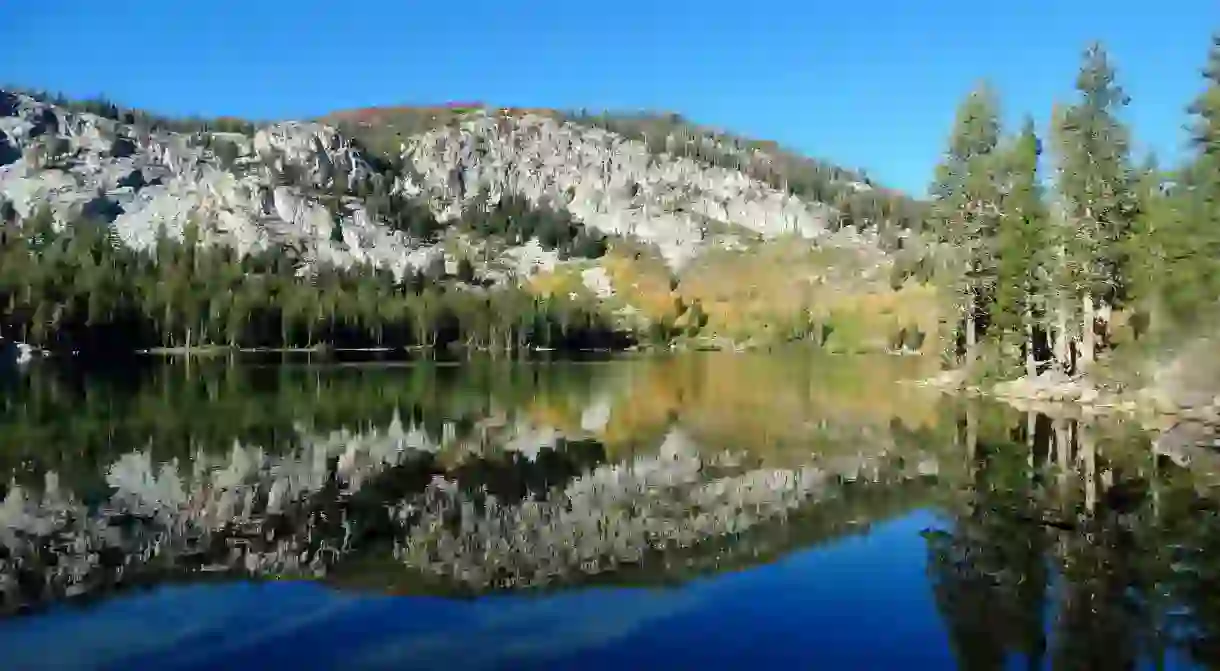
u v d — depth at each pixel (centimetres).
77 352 11344
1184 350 4128
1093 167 4722
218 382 7025
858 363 11112
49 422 4141
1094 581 1603
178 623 1427
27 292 10919
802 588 1602
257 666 1235
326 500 2431
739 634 1363
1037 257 5216
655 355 14175
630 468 2944
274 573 1725
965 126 5900
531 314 15200
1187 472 2617
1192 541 1855
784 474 2797
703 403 5344
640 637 1353
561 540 1983
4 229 17775
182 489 2570
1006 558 1762
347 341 14025
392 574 1716
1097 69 4706
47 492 2512
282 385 6762
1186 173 4388
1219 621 1384
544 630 1384
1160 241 4606
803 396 5750
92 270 12512
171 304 12600
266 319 13238
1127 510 2150
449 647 1312
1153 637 1327
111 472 2834
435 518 2209
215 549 1905
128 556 1848
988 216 5662
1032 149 5362
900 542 1920
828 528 2069
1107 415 4041
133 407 4903
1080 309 5006
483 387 6775
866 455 3139
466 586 1638
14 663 1250
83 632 1380
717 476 2789
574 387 6794
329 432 3881
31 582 1656
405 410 4891
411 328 14600
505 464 3045
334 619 1443
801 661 1250
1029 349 5347
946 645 1304
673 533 2044
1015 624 1389
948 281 6206
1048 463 2831
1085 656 1255
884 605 1498
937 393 5644
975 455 3045
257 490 2566
